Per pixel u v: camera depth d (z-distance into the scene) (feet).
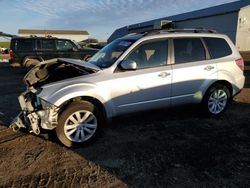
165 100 17.04
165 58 17.02
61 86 14.33
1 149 14.20
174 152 13.85
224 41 19.70
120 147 14.48
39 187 10.85
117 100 15.49
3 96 26.66
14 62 42.86
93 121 14.92
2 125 17.81
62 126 14.19
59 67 16.72
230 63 19.38
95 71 15.24
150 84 16.24
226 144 14.80
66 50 44.70
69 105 14.25
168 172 11.96
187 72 17.48
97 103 15.19
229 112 20.63
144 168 12.31
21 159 13.12
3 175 11.69
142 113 16.69
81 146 14.62
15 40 42.57
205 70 18.21
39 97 14.10
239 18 84.33
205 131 16.67
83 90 14.29
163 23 114.32
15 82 35.68
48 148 14.37
